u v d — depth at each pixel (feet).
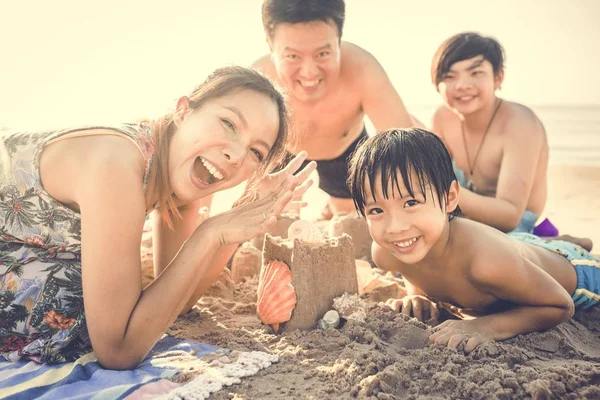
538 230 5.00
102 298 2.44
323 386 2.39
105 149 2.52
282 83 4.35
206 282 3.21
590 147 15.90
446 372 2.38
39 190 2.64
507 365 2.51
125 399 2.28
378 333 2.85
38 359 2.59
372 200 2.83
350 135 4.80
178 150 2.66
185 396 2.30
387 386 2.31
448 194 2.92
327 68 4.17
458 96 4.68
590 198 8.62
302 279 3.00
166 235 3.23
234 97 2.65
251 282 3.81
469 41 4.67
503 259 2.84
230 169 2.65
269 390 2.38
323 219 5.62
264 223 2.70
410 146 2.80
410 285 3.43
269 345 2.90
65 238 2.70
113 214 2.44
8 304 2.64
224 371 2.50
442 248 2.96
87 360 2.60
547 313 2.90
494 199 4.34
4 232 2.73
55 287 2.65
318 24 4.01
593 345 3.09
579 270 3.43
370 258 4.34
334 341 2.80
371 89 4.37
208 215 3.77
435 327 2.87
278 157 2.98
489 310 3.18
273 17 4.09
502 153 4.67
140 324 2.50
